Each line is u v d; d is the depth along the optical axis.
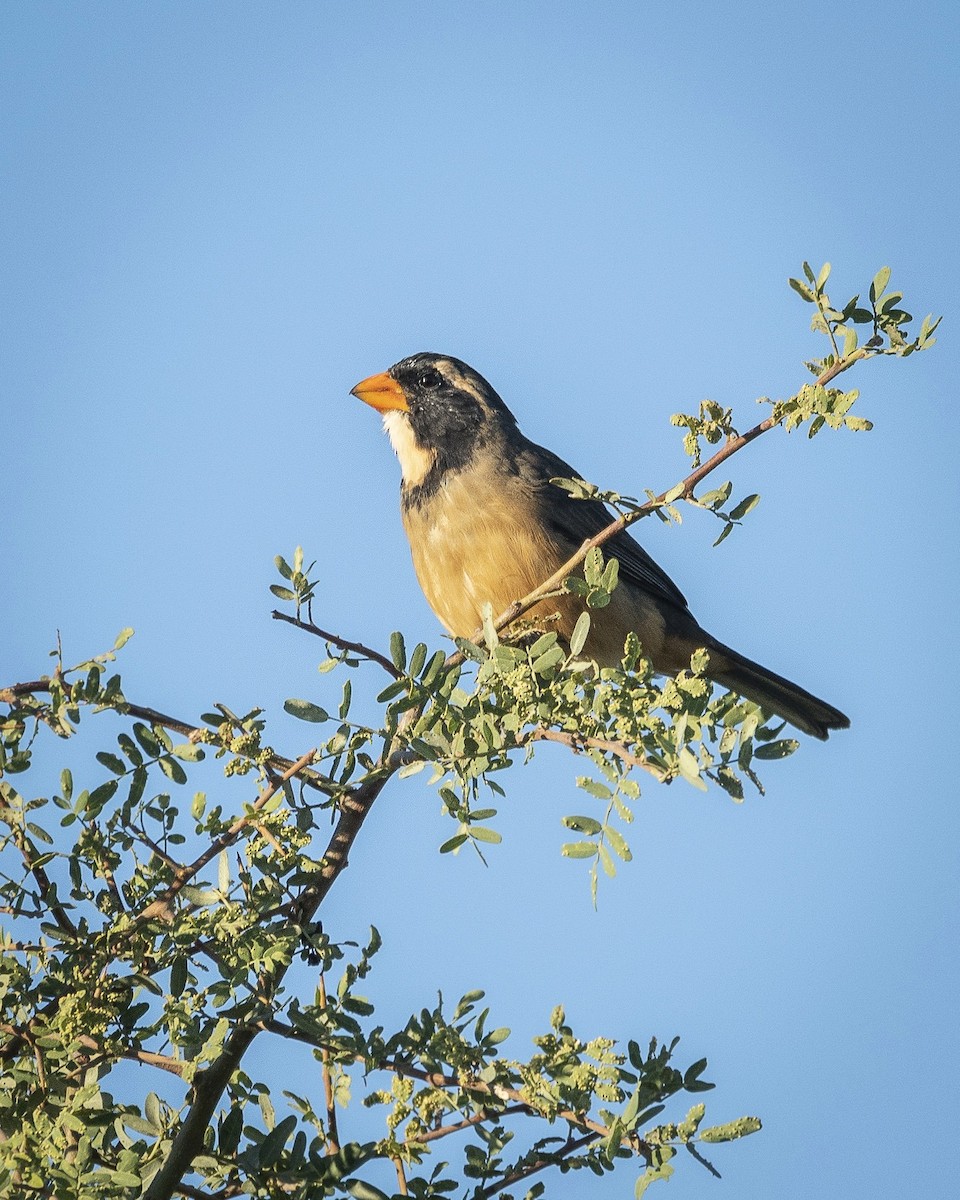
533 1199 6.25
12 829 6.36
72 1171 5.79
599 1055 6.27
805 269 7.05
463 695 6.48
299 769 6.48
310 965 6.72
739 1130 5.81
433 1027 6.46
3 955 6.29
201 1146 6.10
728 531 7.30
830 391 6.85
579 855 5.66
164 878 6.40
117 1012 6.26
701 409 7.19
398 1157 6.16
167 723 6.59
